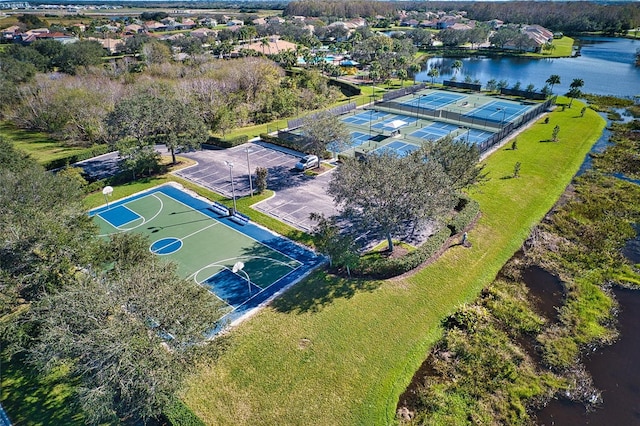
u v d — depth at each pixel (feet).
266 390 64.44
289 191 131.85
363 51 392.88
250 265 95.55
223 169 150.82
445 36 526.98
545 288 92.53
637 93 273.33
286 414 61.05
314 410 61.87
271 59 341.21
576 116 212.02
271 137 177.68
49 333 50.67
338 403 63.16
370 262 90.89
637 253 105.19
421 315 81.25
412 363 71.72
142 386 48.85
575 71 365.61
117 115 136.98
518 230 111.96
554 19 627.46
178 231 110.42
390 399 64.64
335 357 70.69
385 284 87.66
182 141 142.61
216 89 218.18
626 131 192.24
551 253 104.17
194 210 121.80
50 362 53.11
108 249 75.92
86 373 51.88
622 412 64.90
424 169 89.40
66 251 69.56
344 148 152.66
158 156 149.79
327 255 95.35
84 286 56.95
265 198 127.03
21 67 272.10
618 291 92.07
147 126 139.03
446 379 69.62
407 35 533.14
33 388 64.39
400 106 224.53
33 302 63.05
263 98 230.68
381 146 170.50
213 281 89.92
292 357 70.23
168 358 51.93
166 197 130.21
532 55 450.71
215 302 66.54
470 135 183.73
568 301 88.17
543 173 144.46
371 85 310.86
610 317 84.28
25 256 65.77
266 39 449.06
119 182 140.15
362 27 596.70
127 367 49.39
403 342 75.10
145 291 55.72
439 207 86.12
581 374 71.36
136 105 138.31
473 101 252.21
